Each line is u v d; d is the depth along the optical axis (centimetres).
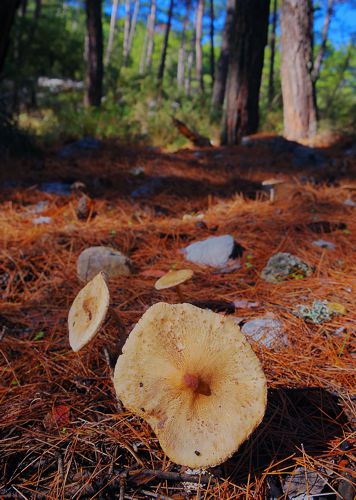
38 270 59
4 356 41
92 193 92
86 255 57
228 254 61
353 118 173
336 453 29
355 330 43
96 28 224
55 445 30
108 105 198
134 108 206
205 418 26
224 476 28
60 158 121
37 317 48
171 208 86
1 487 28
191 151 146
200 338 28
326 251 62
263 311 48
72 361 40
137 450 30
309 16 164
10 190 92
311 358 39
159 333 29
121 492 27
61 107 209
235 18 157
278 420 33
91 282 34
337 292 50
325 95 262
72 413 34
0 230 71
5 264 59
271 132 171
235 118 162
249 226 73
